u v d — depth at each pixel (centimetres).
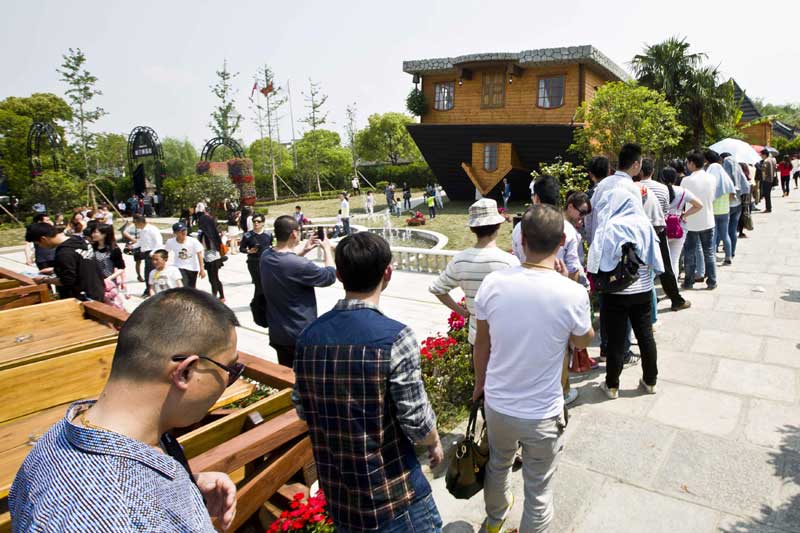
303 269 399
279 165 6053
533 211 237
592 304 629
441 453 203
